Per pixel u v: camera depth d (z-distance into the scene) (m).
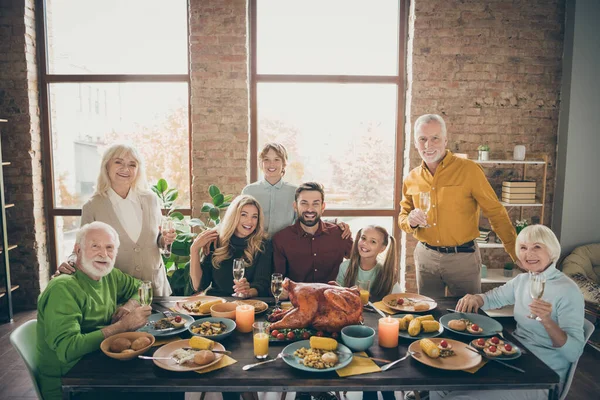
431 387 1.37
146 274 2.39
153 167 4.00
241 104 3.75
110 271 1.81
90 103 3.95
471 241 2.60
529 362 1.48
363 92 3.97
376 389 1.37
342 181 4.07
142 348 1.50
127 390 1.37
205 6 3.67
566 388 1.67
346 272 2.33
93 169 4.03
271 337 1.66
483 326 1.77
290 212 2.82
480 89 3.77
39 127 3.92
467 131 3.80
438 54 3.72
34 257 3.89
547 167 3.92
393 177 4.07
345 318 1.65
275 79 3.92
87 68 3.93
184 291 3.12
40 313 1.63
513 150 3.84
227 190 3.81
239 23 3.68
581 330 1.67
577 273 3.55
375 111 3.99
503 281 3.58
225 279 2.30
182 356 1.46
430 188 2.60
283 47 3.92
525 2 3.71
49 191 4.00
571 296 1.69
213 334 1.64
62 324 1.55
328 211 4.08
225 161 3.79
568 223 3.87
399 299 2.05
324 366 1.41
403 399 2.40
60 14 3.88
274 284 1.81
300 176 4.05
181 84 3.92
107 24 3.89
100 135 3.98
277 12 3.88
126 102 3.95
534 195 3.66
